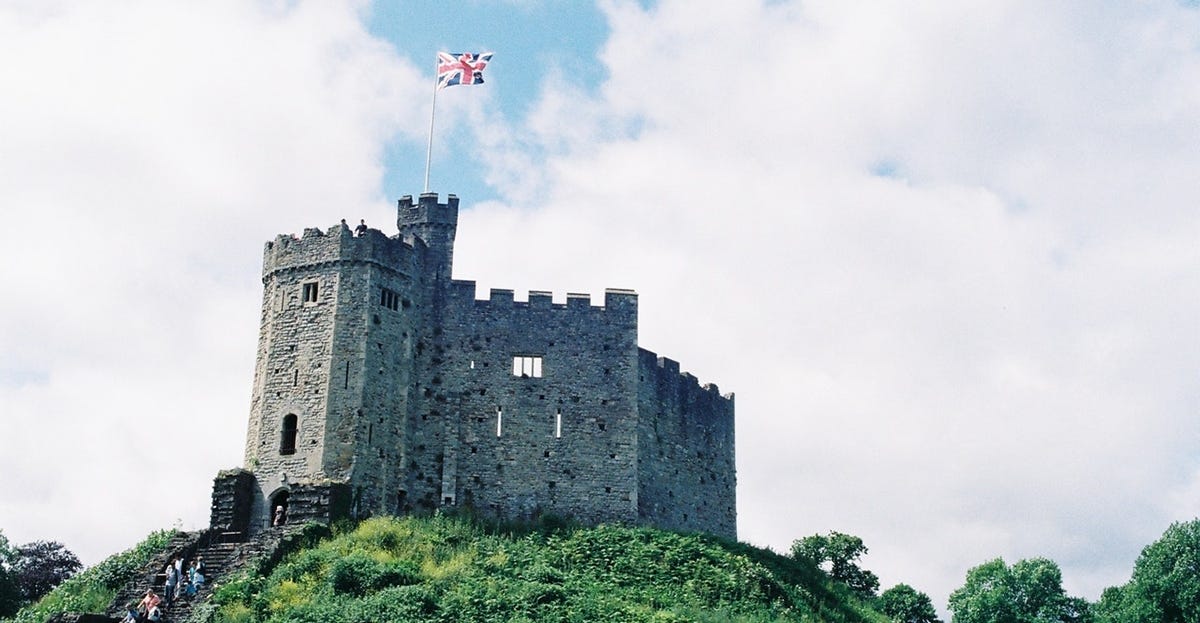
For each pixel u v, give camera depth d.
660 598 70.75
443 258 89.25
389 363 83.62
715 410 100.19
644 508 88.62
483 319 88.56
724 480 99.44
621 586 72.81
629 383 89.38
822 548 109.81
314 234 84.88
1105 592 98.62
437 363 87.12
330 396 80.94
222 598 64.00
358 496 79.38
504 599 64.62
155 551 71.94
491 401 87.06
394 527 75.44
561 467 86.69
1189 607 86.81
